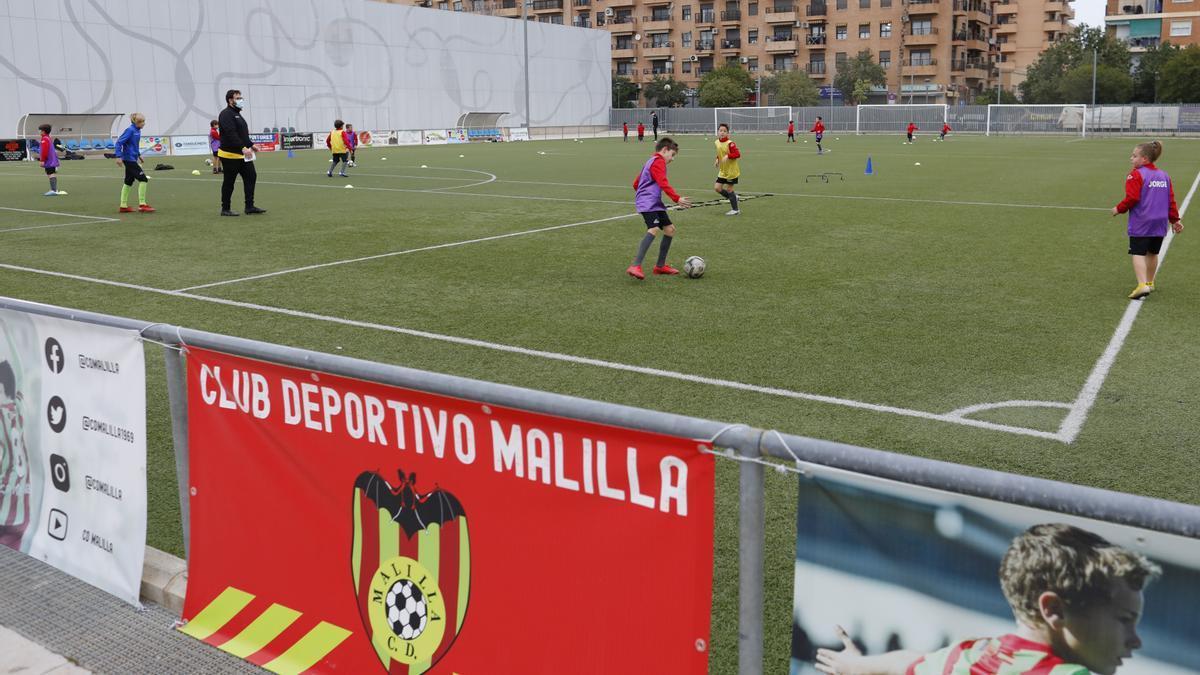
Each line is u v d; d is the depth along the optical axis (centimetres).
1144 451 517
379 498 297
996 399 612
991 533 191
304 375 305
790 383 649
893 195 2108
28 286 1014
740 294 966
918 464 196
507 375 673
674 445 229
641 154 4312
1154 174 919
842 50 9806
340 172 2972
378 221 1606
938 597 201
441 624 289
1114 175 2747
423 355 730
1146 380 657
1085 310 891
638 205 1037
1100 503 175
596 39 7800
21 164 3709
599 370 684
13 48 4372
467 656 284
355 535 307
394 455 289
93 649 350
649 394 626
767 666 318
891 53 9562
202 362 339
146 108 4909
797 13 9900
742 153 4262
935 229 1499
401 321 848
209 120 5197
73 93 4609
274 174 2930
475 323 838
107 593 390
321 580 320
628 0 10575
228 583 352
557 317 862
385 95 6112
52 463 405
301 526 323
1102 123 6756
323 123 5759
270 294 971
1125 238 1391
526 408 249
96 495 387
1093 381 653
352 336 793
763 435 217
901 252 1255
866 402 607
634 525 241
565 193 2192
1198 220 1631
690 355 725
